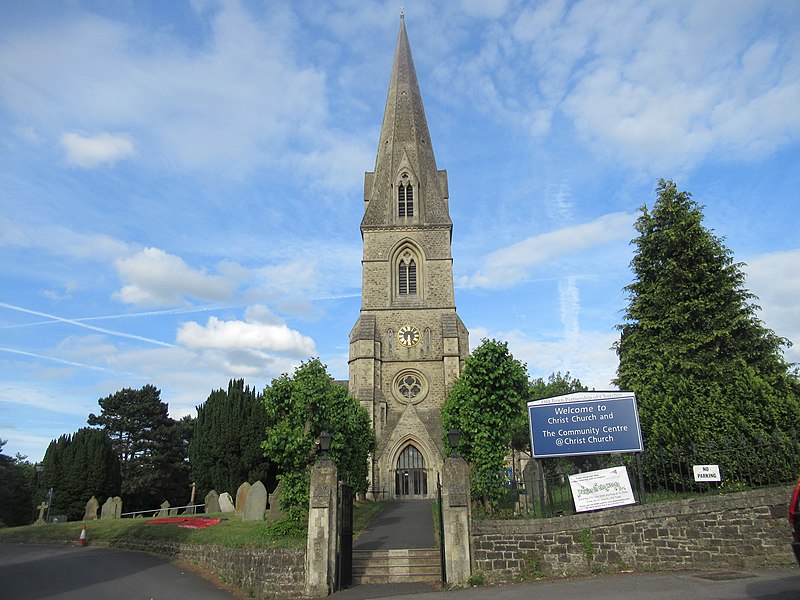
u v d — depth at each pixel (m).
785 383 24.33
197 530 24.70
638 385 25.98
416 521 29.14
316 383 25.09
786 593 12.02
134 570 21.56
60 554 26.14
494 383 26.45
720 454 19.53
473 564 16.25
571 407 18.08
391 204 53.47
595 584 14.41
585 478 17.06
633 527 16.06
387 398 48.19
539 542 16.27
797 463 18.39
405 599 14.79
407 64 61.44
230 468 44.19
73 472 51.56
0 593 17.44
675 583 13.77
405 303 50.75
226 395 46.84
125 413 68.19
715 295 26.42
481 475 24.30
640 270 29.02
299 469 23.38
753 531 15.30
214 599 17.09
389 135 57.62
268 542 19.34
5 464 61.62
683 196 28.86
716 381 24.22
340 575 17.33
